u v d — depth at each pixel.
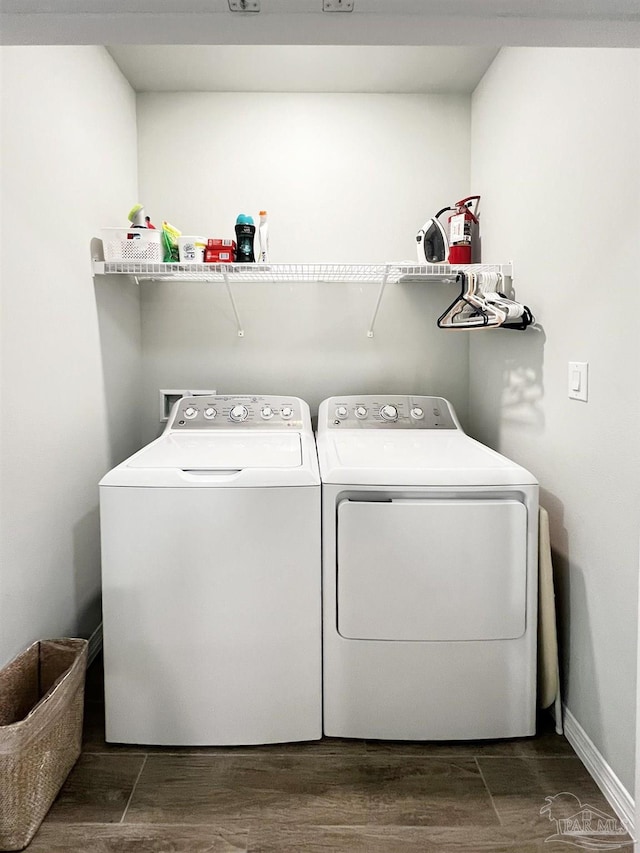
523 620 1.69
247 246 2.28
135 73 2.38
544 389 1.87
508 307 1.88
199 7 0.86
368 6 0.86
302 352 2.67
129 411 2.50
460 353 2.69
